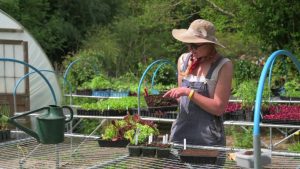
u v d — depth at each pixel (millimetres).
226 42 13531
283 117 5609
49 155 3287
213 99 2943
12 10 16812
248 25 10188
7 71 9094
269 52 10367
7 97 9078
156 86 9156
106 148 3287
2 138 4109
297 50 9523
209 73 2986
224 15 13344
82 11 20281
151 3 16469
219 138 3043
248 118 6109
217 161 2738
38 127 2648
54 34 18609
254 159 2049
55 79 9406
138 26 18625
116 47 17359
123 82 9969
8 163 3053
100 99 8234
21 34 9242
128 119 3441
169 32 19000
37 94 9266
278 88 8188
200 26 2998
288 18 9656
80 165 2971
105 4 21281
